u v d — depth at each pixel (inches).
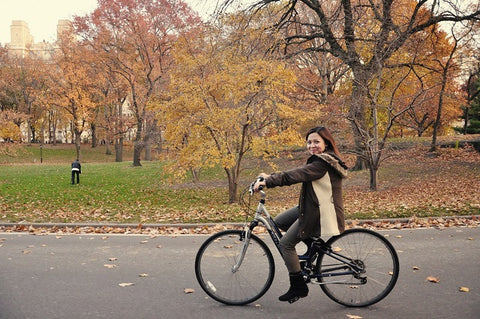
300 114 581.9
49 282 200.8
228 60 583.2
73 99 1797.5
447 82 939.3
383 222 355.6
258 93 557.0
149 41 1425.9
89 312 161.3
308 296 178.1
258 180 157.0
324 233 153.6
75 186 847.7
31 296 180.4
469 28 793.6
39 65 1914.4
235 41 661.3
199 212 452.1
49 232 346.9
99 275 212.5
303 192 157.4
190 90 557.9
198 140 585.9
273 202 656.4
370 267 164.4
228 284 169.9
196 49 602.2
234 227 345.1
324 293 181.8
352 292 165.5
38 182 907.4
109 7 1402.6
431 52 927.7
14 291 187.3
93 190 790.5
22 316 157.4
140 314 159.0
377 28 740.0
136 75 1521.9
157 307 166.6
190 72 581.3
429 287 185.5
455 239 282.7
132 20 1405.0
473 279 195.8
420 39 750.5
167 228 353.4
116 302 172.6
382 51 687.7
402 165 977.5
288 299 161.8
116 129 1868.8
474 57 965.2
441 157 1016.2
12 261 242.7
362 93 693.9
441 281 193.6
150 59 1470.2
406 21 773.9
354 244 164.6
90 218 416.2
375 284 164.1
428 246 263.7
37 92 1929.1
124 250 269.0
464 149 1066.7
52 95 1891.0
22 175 1067.3
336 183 156.7
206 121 557.3
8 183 888.3
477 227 324.5
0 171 1218.6
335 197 156.2
